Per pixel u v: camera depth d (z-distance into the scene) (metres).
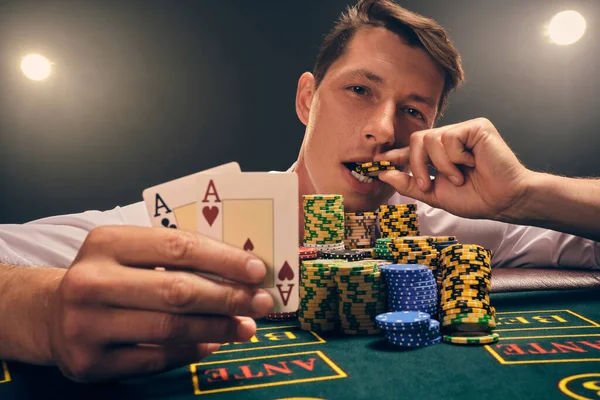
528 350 0.42
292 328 0.52
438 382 0.36
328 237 0.72
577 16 1.51
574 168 1.64
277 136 1.76
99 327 0.32
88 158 1.76
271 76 1.74
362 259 0.60
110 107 1.75
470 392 0.35
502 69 1.62
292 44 1.71
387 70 0.78
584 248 0.77
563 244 0.78
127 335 0.33
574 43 1.58
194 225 0.40
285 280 0.40
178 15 1.72
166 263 0.33
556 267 0.80
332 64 0.82
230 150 1.77
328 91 0.82
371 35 0.79
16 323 0.37
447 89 0.87
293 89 1.74
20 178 1.74
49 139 1.74
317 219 0.72
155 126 1.76
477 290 0.49
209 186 0.39
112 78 1.74
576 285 0.66
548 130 1.64
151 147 1.76
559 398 0.34
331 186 0.84
